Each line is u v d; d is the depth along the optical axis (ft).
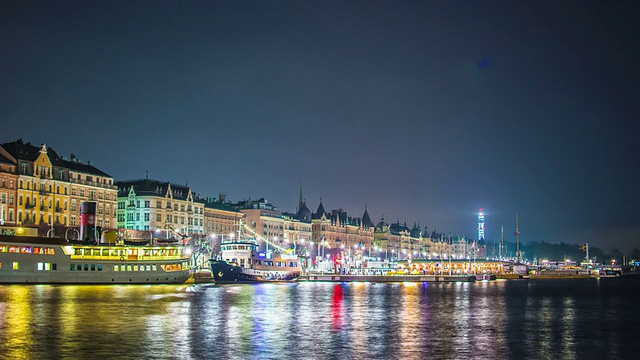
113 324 262.26
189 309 323.16
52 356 198.59
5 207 618.85
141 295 395.55
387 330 262.67
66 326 253.03
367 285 640.99
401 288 588.91
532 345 234.79
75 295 379.55
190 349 213.05
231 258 595.88
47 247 465.88
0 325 251.80
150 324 264.52
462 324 288.92
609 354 220.84
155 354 204.44
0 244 447.42
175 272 527.40
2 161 620.90
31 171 647.15
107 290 432.66
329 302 386.93
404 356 208.95
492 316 326.65
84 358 196.75
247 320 284.82
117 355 201.77
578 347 233.35
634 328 286.46
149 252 509.76
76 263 477.36
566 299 471.62
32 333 235.40
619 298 490.08
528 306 397.19
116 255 493.36
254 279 592.60
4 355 199.21
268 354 208.03
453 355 212.23
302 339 235.61
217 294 432.25
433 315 323.37
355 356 207.21
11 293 383.45
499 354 216.54
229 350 212.64
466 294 506.89
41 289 422.00
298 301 390.42
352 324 279.08
